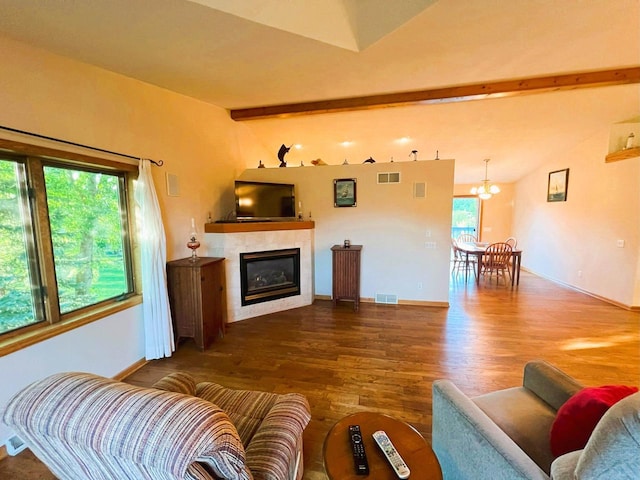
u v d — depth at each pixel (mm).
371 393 2340
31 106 1945
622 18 2107
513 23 2129
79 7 1697
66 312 2270
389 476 1055
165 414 759
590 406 1050
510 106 4094
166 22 1912
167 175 3176
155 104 3000
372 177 4512
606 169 4715
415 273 4516
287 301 4363
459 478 1293
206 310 3129
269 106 4109
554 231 6043
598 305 4500
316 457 1738
